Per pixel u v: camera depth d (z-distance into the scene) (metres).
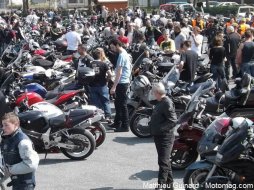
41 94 12.81
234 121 7.53
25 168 6.58
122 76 12.62
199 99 9.77
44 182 9.51
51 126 10.30
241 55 16.14
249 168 7.29
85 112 10.55
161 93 8.39
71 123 10.41
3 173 7.36
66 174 9.95
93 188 9.18
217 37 15.92
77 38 20.97
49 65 16.91
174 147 9.64
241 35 22.00
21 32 26.84
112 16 38.28
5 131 6.65
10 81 12.88
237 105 10.66
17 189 6.72
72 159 10.73
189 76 13.61
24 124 10.21
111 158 10.92
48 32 28.11
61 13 59.66
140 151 11.41
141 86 12.63
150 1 83.75
